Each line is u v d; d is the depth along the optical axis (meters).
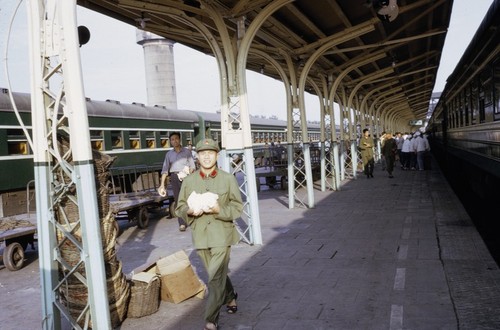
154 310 5.40
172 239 10.01
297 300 5.55
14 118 12.95
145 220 11.73
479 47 9.89
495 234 9.34
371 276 6.31
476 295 5.35
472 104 11.41
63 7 4.32
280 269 6.91
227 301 5.13
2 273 8.10
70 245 4.85
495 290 5.48
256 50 11.85
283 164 19.52
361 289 5.81
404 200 13.48
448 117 18.98
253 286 6.17
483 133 9.82
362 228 9.66
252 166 8.74
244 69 8.81
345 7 10.91
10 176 12.63
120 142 17.16
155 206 12.48
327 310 5.19
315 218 11.28
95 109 15.86
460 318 4.75
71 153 4.76
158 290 5.50
